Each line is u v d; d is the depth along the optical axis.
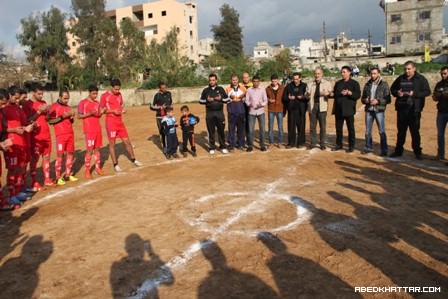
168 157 9.97
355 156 9.04
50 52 45.78
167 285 3.63
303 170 7.88
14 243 4.84
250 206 5.79
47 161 7.68
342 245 4.32
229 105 10.34
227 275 3.76
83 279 3.83
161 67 35.00
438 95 8.02
